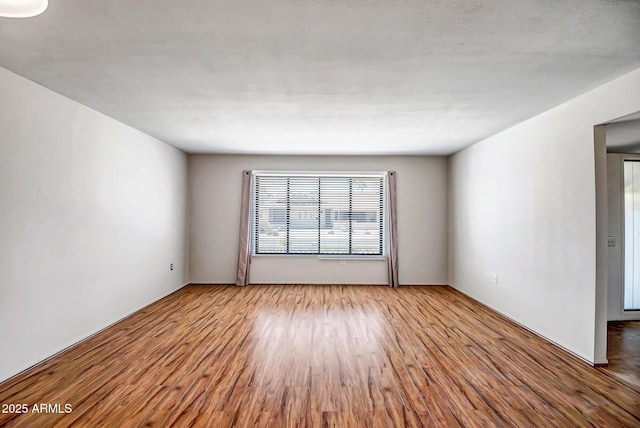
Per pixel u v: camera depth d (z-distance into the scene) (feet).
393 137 16.01
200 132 15.25
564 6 5.80
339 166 21.03
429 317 14.43
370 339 11.89
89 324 11.93
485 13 6.04
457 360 10.18
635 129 10.48
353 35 6.84
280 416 7.35
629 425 7.06
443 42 7.11
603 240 9.80
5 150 8.68
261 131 14.96
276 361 10.07
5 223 8.70
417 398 8.09
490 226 15.83
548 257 11.80
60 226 10.55
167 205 17.95
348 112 12.07
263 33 6.77
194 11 5.99
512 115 12.41
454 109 11.69
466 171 18.44
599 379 9.02
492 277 15.62
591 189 9.93
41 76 9.06
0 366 8.61
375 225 21.70
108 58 7.93
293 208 21.58
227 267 20.92
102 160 12.55
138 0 5.67
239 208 20.92
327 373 9.33
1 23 6.38
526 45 7.22
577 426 7.02
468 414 7.45
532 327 12.68
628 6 5.78
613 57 7.76
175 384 8.68
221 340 11.71
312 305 16.29
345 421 7.19
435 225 21.11
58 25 6.48
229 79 9.14
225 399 8.00
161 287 17.42
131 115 12.65
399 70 8.52
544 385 8.70
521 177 13.37
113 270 13.33
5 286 8.71
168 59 7.97
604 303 9.80
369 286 20.67
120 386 8.55
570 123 10.71
